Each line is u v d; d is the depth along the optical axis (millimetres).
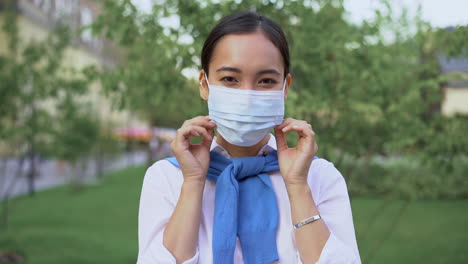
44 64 7191
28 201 11203
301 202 1318
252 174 1432
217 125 1414
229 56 1321
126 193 12516
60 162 14672
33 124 7438
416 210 9273
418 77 3760
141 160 27094
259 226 1341
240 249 1347
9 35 7137
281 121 1421
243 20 1342
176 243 1291
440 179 3773
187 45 3014
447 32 3316
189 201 1319
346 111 3424
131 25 3195
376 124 3607
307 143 1355
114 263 5875
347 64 3291
